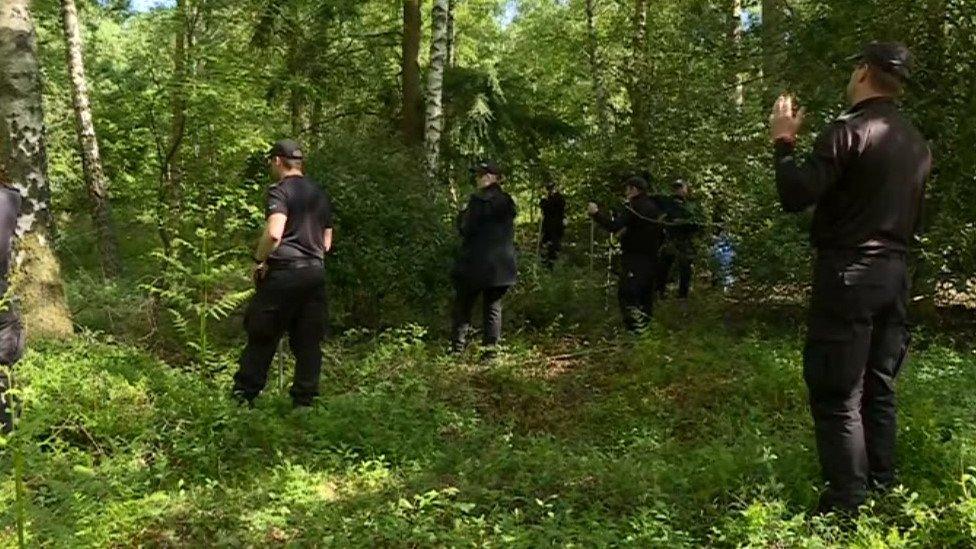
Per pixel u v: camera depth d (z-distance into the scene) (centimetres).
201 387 618
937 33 876
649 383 735
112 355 702
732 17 1081
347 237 1004
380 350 855
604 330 1039
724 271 1014
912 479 428
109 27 1504
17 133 766
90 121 1180
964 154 848
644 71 1218
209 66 1027
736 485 440
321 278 622
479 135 1738
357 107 1870
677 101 1127
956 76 865
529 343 964
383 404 625
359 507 446
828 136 395
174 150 1052
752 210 979
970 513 368
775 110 403
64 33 1195
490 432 595
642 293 974
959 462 428
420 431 582
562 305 1141
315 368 627
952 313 985
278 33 1516
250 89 1070
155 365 688
